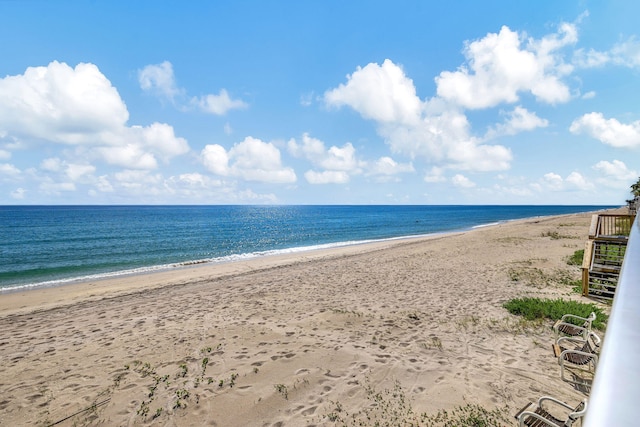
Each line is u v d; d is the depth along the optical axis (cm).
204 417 484
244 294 1173
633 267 135
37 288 1491
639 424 38
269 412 491
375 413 480
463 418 459
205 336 775
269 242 3572
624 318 83
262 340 742
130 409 505
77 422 479
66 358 683
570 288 1096
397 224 6644
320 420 471
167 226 5794
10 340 806
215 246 3175
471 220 8000
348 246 3073
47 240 3488
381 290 1162
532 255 1766
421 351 666
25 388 568
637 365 57
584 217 5400
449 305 959
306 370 602
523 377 556
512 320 820
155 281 1590
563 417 448
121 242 3394
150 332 819
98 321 938
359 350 677
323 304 1009
